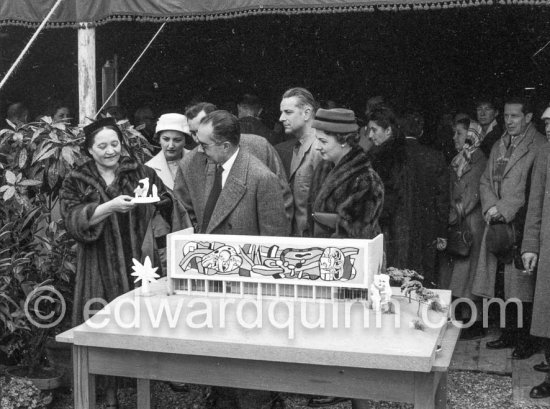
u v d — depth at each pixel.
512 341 5.89
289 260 3.83
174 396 5.02
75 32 9.54
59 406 4.81
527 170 5.64
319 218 4.31
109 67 7.95
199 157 4.85
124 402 4.87
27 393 4.47
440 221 5.75
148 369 3.53
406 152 5.55
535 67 8.78
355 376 3.26
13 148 5.07
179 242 4.00
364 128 6.69
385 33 9.23
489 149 6.40
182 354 3.46
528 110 5.75
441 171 5.71
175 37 9.73
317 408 4.84
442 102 9.08
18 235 4.96
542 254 5.16
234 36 9.74
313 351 3.21
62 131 5.01
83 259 4.61
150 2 6.00
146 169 4.71
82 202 4.55
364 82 9.49
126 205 4.30
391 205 5.44
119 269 4.57
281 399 4.78
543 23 8.60
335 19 9.41
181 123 5.31
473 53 8.93
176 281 4.06
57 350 4.96
